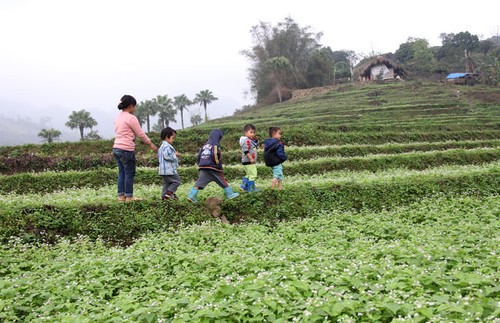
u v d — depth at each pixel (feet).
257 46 323.78
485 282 20.92
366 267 24.73
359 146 101.35
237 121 205.77
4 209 37.40
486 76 283.38
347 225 42.04
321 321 18.97
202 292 22.88
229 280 23.71
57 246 34.76
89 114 304.91
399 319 17.25
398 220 42.93
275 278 23.41
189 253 31.09
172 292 23.25
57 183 64.23
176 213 41.68
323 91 280.92
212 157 43.21
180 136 102.78
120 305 21.59
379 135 121.70
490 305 18.83
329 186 51.67
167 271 28.45
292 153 91.91
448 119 167.32
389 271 23.85
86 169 78.48
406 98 223.30
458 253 27.86
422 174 63.82
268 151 48.70
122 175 42.27
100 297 24.11
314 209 47.62
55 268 29.22
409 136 125.29
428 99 215.92
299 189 49.62
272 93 309.22
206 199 44.34
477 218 42.63
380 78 302.25
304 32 320.91
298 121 175.63
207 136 103.19
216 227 40.09
